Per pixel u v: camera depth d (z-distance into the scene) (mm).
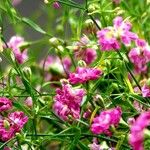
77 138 224
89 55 256
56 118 245
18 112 232
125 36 228
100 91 250
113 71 243
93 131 213
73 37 264
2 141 233
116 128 223
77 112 229
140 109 233
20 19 256
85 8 249
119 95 232
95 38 262
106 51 244
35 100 237
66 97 228
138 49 242
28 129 236
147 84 226
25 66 255
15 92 246
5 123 228
